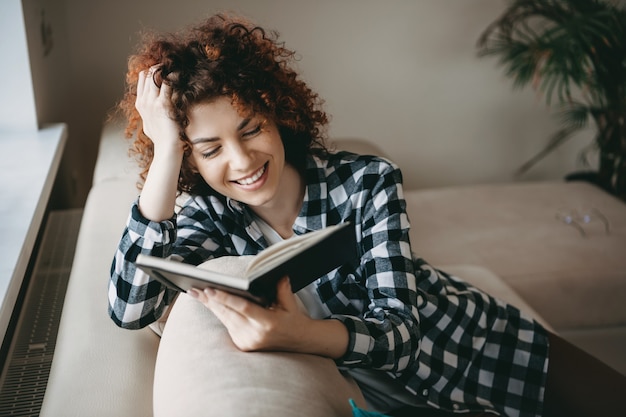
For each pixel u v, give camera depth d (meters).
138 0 3.09
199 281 0.88
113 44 3.13
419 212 2.57
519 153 3.74
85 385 1.06
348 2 3.30
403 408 1.30
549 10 3.17
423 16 3.39
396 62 3.44
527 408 1.33
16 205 1.65
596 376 1.34
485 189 2.80
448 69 3.51
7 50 2.22
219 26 1.12
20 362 1.45
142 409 1.01
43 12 2.53
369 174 1.22
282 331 0.92
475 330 1.34
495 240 2.34
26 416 1.28
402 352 1.07
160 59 1.10
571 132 3.65
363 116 3.51
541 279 2.12
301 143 1.23
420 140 3.61
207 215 1.26
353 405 0.85
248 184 1.11
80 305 1.29
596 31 2.89
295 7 3.25
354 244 0.96
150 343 1.20
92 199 1.79
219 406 0.82
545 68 3.09
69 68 3.09
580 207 2.61
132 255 1.14
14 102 2.29
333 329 0.99
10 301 1.25
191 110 1.06
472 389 1.32
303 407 0.84
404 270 1.15
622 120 3.12
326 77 3.40
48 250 1.97
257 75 1.07
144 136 1.24
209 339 0.96
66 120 2.96
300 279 0.94
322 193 1.23
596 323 2.17
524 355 1.36
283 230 1.26
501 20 3.32
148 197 1.12
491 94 3.60
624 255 2.24
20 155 2.07
